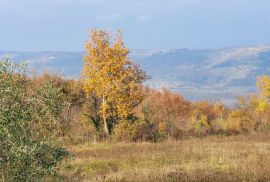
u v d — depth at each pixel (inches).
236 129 2815.0
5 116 448.8
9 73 469.1
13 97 465.7
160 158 1219.2
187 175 837.2
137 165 1113.4
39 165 459.5
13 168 430.0
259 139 1929.1
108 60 2070.6
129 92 2107.5
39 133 486.9
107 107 2079.2
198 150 1309.1
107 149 1551.4
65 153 515.2
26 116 470.0
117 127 2032.5
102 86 2079.2
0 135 434.3
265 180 768.3
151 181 808.9
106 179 857.5
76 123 1993.1
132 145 1689.2
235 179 778.2
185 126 2691.9
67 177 891.4
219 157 1139.9
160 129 2206.0
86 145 1726.1
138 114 2440.9
